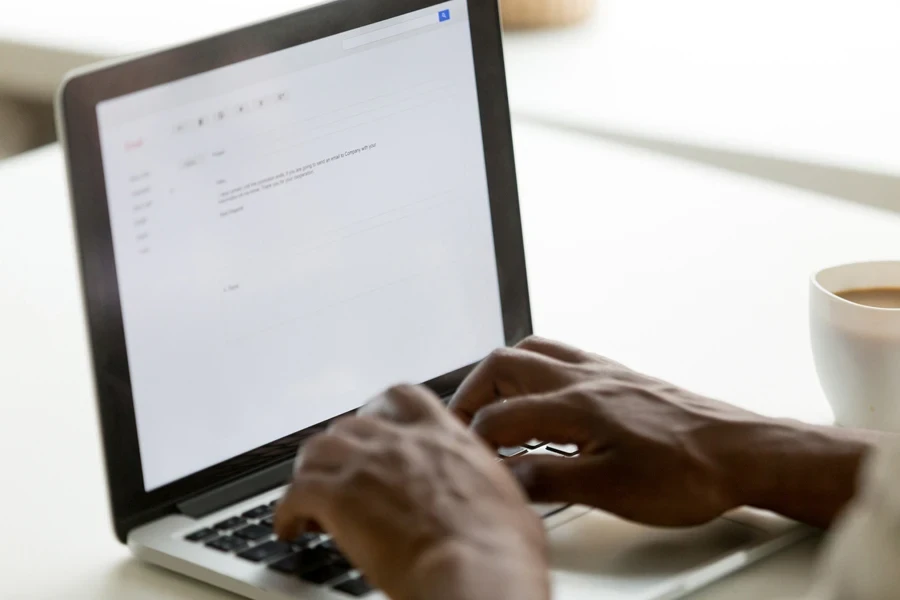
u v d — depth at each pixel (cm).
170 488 87
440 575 63
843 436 82
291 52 93
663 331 119
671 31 237
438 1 101
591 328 121
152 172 86
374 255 98
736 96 202
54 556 87
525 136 182
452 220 103
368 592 75
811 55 217
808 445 81
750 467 81
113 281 84
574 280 133
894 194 167
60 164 173
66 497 95
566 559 79
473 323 105
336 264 96
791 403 104
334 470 73
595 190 160
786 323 119
